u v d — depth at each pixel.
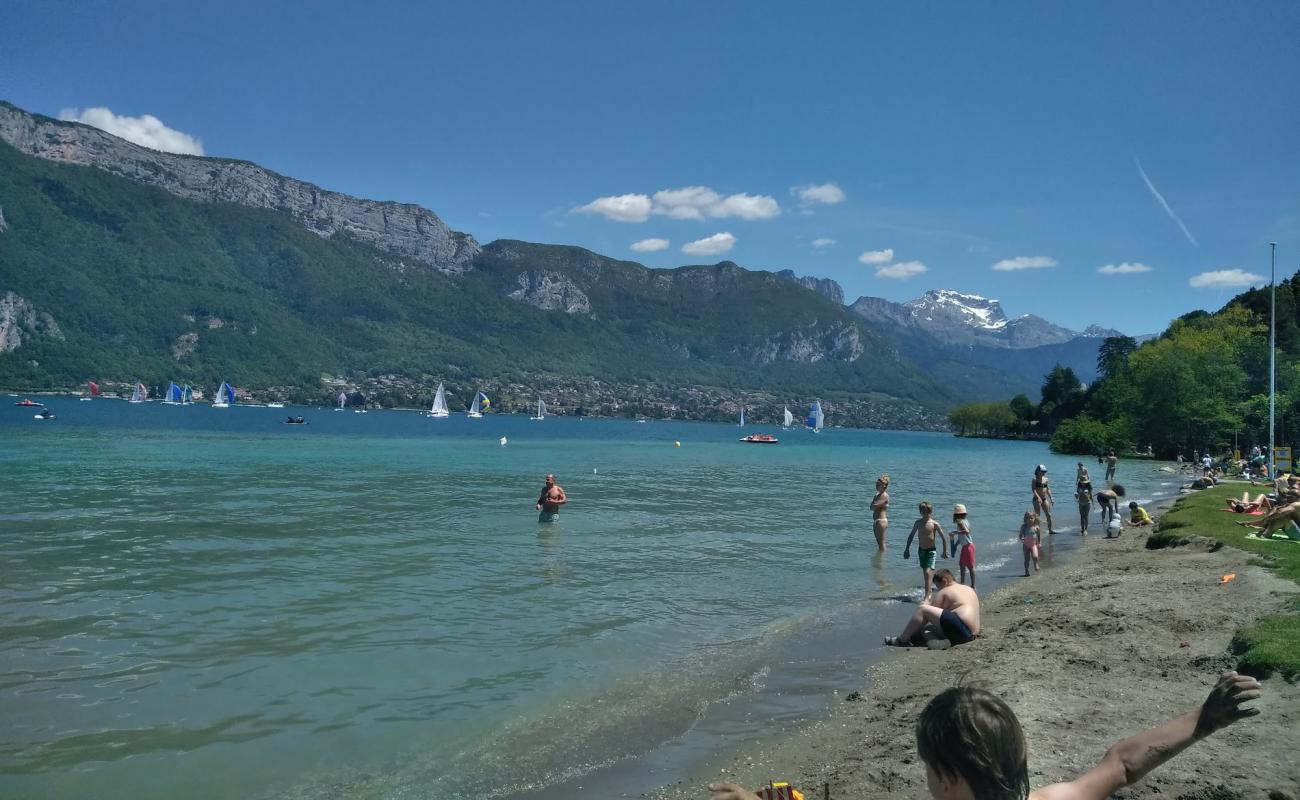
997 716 2.10
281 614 12.43
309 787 6.89
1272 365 42.41
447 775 7.21
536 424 191.38
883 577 17.33
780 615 13.66
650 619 13.04
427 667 10.17
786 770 7.37
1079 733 7.55
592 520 25.16
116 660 9.99
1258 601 12.38
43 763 7.10
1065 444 108.00
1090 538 25.23
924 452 104.56
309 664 10.09
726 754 7.80
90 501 26.47
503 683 9.74
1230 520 23.12
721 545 20.91
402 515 24.84
